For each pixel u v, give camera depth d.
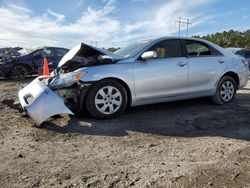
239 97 8.34
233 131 5.04
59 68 6.17
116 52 6.55
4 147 4.21
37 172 3.43
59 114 5.40
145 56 5.84
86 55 6.21
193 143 4.42
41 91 5.16
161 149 4.17
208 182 3.20
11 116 5.88
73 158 3.84
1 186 3.11
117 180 3.24
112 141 4.50
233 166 3.59
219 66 6.87
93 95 5.53
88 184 3.15
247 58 14.95
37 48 15.21
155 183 3.18
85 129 5.07
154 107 6.78
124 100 5.78
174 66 6.20
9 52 17.17
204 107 6.84
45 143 4.39
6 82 13.44
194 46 6.68
